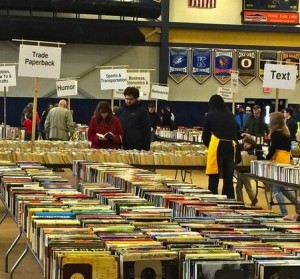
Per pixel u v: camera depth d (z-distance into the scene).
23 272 6.31
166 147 11.39
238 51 24.94
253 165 9.30
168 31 24.61
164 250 3.57
